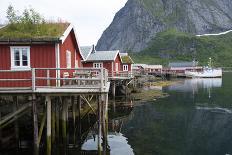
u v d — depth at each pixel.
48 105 18.91
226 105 44.38
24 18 24.83
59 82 22.38
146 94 54.09
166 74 110.56
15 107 20.89
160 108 41.28
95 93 18.81
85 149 22.69
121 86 50.88
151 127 30.50
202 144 25.12
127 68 73.06
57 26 24.92
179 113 37.91
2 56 22.27
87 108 30.59
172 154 22.42
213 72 117.06
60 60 23.06
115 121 33.09
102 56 57.78
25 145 22.09
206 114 37.53
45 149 21.14
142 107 41.78
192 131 29.20
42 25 24.33
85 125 29.42
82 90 18.78
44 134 23.27
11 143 21.70
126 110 39.38
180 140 26.05
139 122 32.66
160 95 54.03
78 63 33.50
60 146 21.83
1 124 19.78
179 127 30.67
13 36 22.23
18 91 18.81
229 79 106.19
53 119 21.45
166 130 29.45
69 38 27.12
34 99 18.88
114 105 42.56
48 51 22.31
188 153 22.73
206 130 29.66
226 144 25.02
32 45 22.27
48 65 22.30
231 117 35.72
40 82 22.31
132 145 24.30
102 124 20.94
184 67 137.62
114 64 57.94
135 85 60.41
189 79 106.00
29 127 23.75
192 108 41.62
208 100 49.47
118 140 25.62
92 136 26.44
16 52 22.31
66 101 22.25
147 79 82.00
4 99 23.20
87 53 46.69
